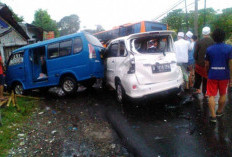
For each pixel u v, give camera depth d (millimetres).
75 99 6777
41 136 4129
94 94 7211
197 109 4879
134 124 4336
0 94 6773
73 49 6535
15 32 14812
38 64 7719
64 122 4805
